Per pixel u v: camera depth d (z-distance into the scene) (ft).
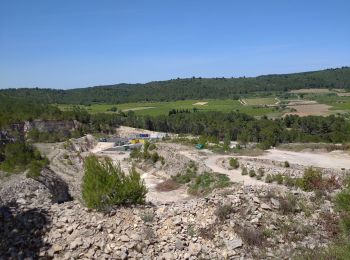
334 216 55.93
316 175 91.30
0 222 48.80
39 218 50.42
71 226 49.11
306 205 58.65
